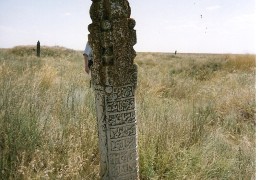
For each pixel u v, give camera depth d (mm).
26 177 3414
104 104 3689
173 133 5070
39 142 4164
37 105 4969
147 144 4484
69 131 4559
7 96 4730
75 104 5613
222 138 5824
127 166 3879
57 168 3670
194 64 21234
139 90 8789
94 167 4164
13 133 4008
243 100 8625
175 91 10758
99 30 3602
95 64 3684
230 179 4469
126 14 3584
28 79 6855
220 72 17047
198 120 5910
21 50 31672
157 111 5879
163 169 4301
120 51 3604
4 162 3596
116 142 3781
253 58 19297
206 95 10148
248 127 7012
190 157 4391
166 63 26109
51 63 14008
